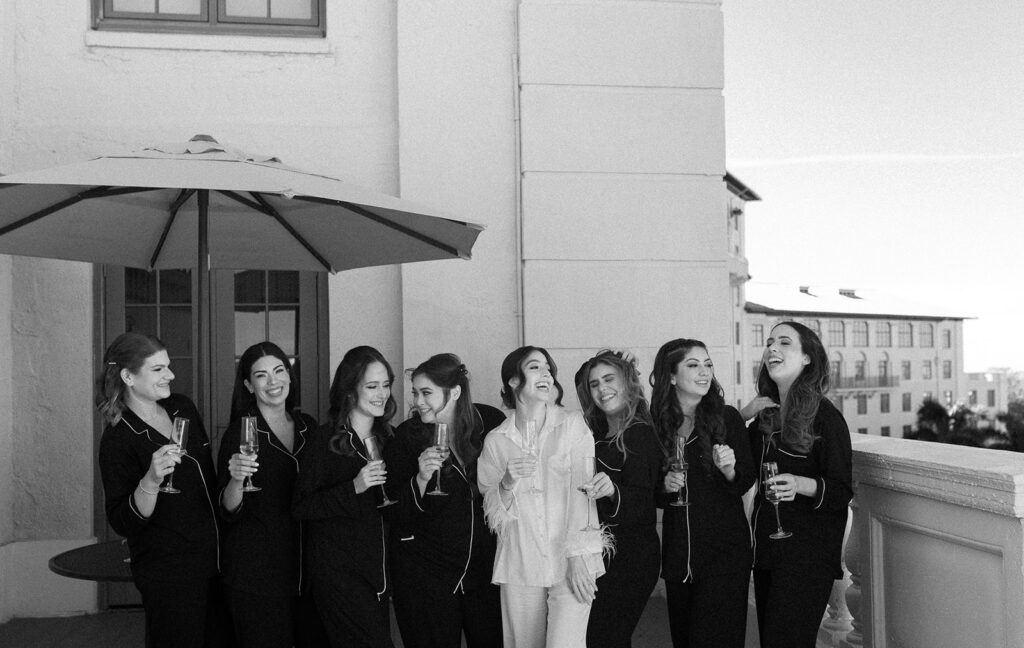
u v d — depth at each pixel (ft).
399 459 10.15
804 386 9.80
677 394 10.50
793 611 9.59
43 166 15.76
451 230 11.62
